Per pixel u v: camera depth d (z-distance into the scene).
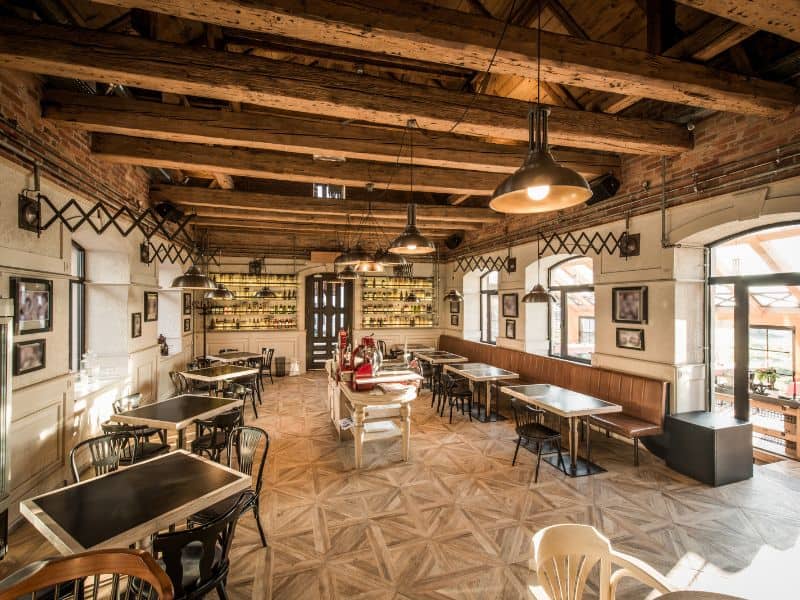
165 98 4.18
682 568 2.83
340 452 5.03
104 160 4.73
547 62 2.76
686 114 4.37
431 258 11.48
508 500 3.80
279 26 2.36
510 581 2.72
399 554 3.00
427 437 5.60
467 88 5.16
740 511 3.59
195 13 2.24
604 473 4.40
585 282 8.10
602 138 4.06
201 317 9.98
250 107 5.18
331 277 10.99
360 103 3.35
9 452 3.08
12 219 3.23
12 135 3.15
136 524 2.04
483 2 4.14
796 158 3.53
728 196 4.12
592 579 2.73
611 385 5.41
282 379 9.87
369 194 8.84
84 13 3.36
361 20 2.36
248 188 8.45
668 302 4.81
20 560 2.93
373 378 4.87
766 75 3.51
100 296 5.52
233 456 4.89
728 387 5.13
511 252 8.09
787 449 4.75
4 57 2.66
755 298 5.01
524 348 7.63
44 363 3.67
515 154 4.87
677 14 3.53
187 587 2.06
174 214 6.46
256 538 3.19
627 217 5.33
